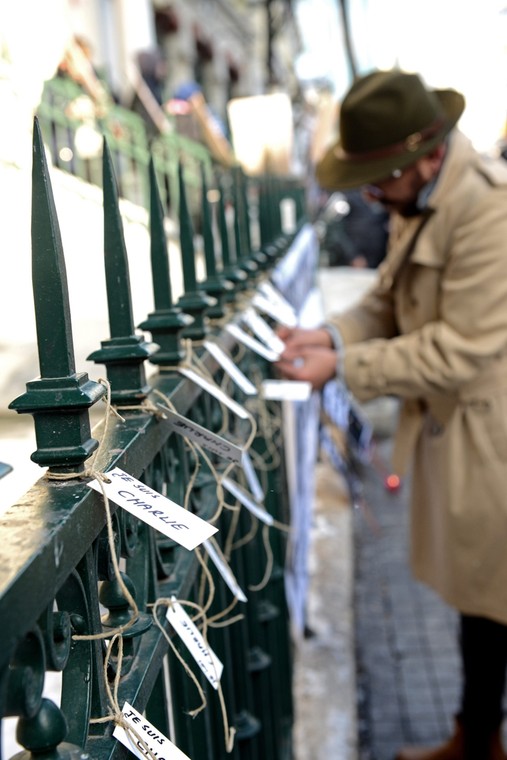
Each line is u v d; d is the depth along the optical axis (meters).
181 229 1.52
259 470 2.14
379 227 8.37
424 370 2.22
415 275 2.39
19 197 3.36
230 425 1.83
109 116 5.92
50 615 0.69
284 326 2.50
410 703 3.26
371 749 3.00
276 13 10.28
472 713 2.59
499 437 2.22
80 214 3.54
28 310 2.82
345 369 2.33
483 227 2.16
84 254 3.23
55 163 5.12
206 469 1.52
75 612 0.79
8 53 4.54
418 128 2.23
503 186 2.20
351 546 4.31
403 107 2.23
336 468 5.16
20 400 0.80
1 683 0.59
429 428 2.46
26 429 2.34
